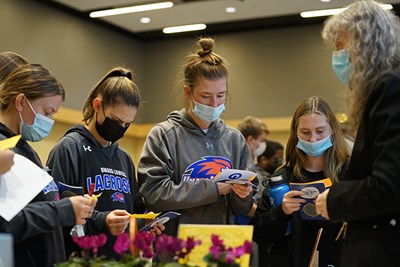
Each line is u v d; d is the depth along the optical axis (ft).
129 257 6.10
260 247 10.23
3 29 24.94
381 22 7.09
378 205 6.41
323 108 10.05
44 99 7.93
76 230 8.28
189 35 31.86
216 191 9.32
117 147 9.97
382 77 6.68
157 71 32.55
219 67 9.80
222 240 6.40
